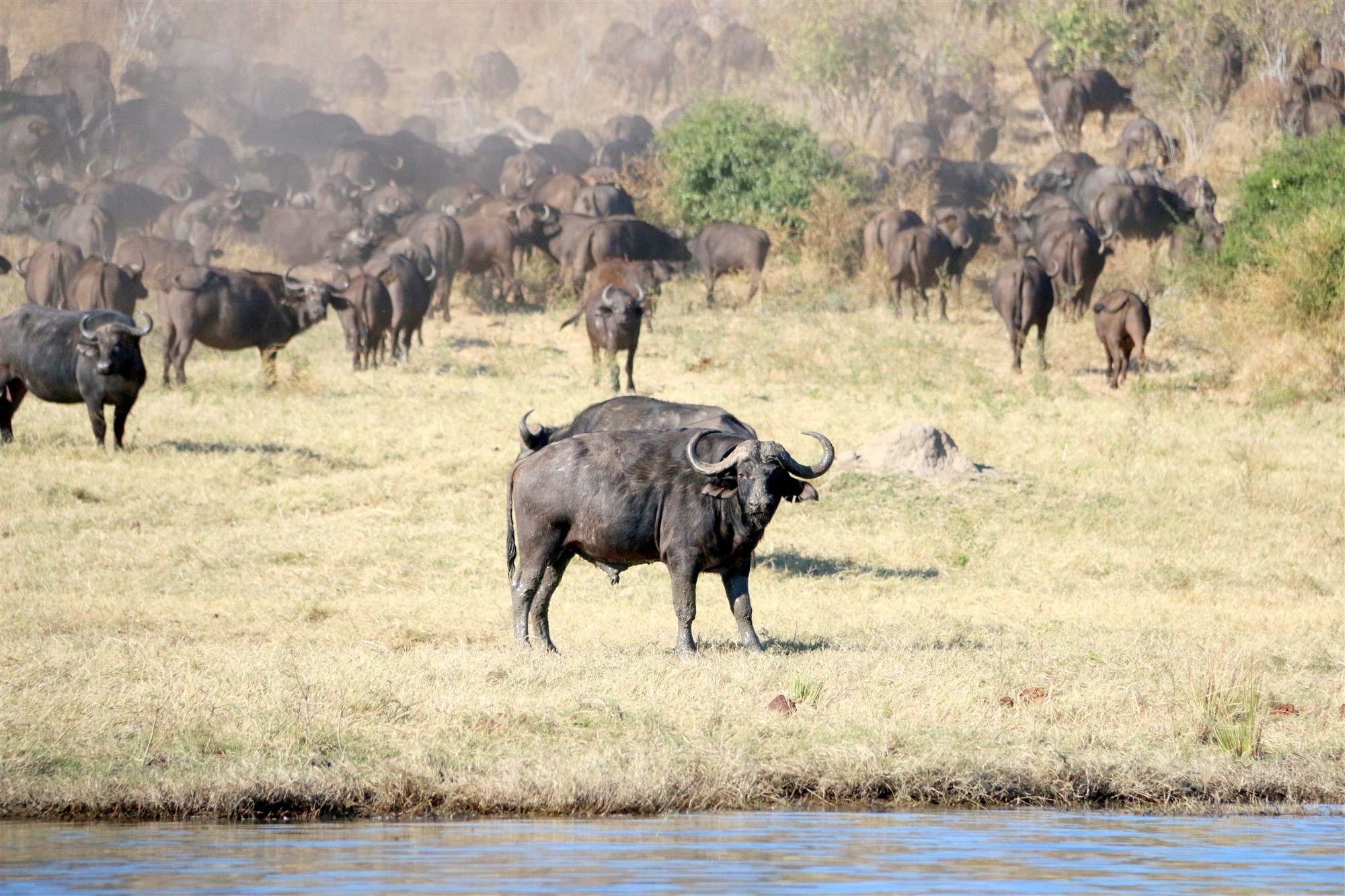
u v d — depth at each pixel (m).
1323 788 22.38
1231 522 52.50
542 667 28.70
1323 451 63.06
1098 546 49.16
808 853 17.84
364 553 45.44
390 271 78.88
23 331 55.12
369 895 15.44
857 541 49.16
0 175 115.12
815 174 111.50
